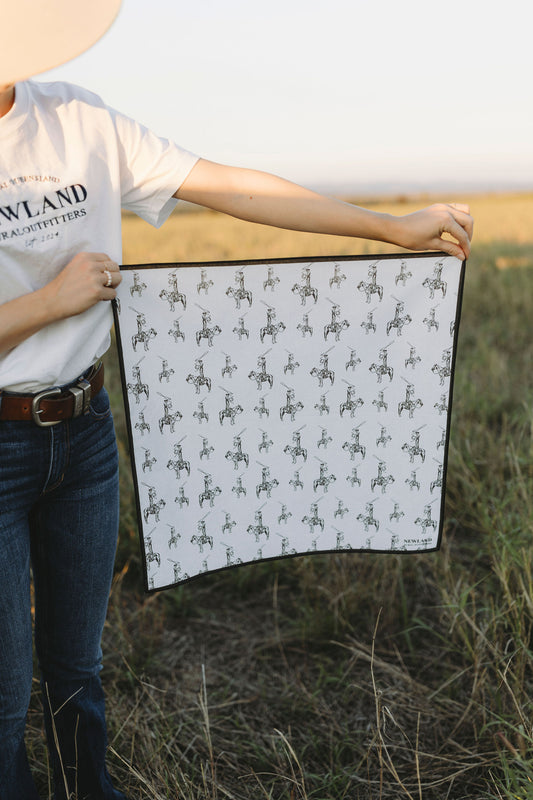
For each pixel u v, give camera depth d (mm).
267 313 1702
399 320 1771
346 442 1859
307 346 1753
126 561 3072
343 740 2068
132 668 2436
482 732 1954
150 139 1481
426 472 1919
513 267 9648
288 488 1869
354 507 1924
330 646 2555
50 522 1494
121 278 1354
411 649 2418
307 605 2711
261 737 2146
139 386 1652
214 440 1763
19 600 1367
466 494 3314
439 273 1744
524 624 2342
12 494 1345
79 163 1319
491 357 5363
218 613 2820
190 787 1835
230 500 1832
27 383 1305
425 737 2096
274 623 2742
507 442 3846
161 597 2863
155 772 1880
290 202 1591
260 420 1786
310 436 1833
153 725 2174
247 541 1887
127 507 3279
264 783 1952
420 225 1646
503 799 1758
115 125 1424
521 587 2412
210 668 2488
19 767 1494
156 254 11875
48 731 1679
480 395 4648
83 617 1570
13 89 1255
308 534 1928
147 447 1702
